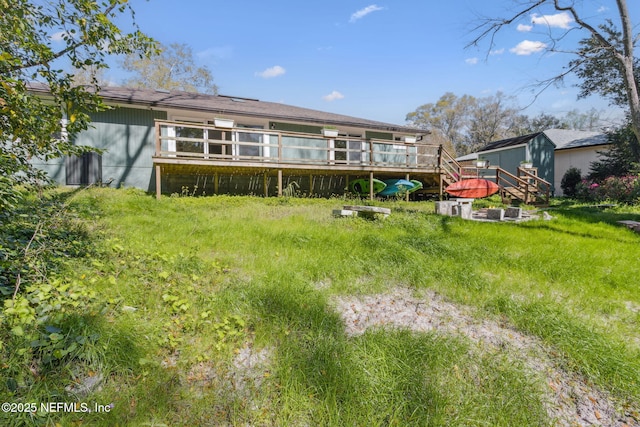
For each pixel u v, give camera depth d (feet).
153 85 94.63
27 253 9.45
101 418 5.45
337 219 24.56
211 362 7.32
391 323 9.32
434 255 15.94
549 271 14.30
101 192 29.73
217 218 23.36
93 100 12.45
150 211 24.43
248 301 9.80
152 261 12.36
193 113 38.27
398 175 48.03
